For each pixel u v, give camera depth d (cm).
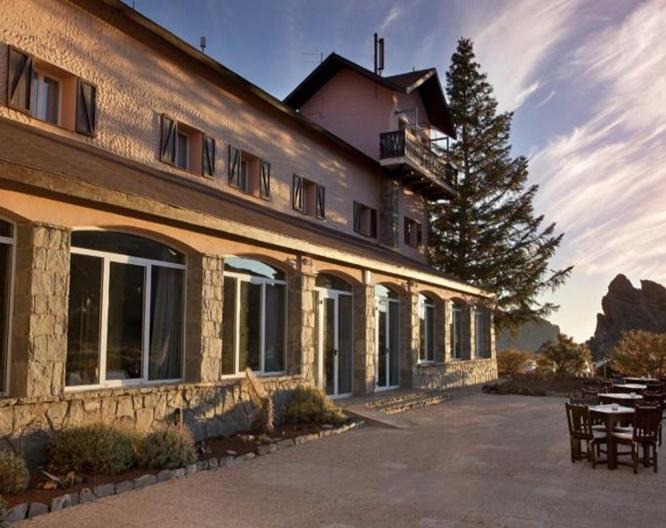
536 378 2548
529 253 3278
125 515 624
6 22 1027
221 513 641
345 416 1289
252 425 1107
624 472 855
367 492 734
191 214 967
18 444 730
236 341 1184
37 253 770
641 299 7544
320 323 1509
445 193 2712
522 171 3291
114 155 1192
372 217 2344
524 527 608
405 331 1897
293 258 1316
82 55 1168
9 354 763
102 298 907
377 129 2477
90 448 747
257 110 1684
